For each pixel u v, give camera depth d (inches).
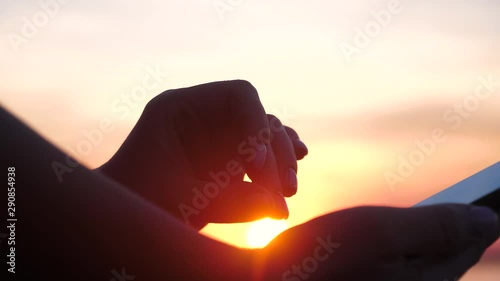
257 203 29.5
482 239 16.0
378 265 15.5
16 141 13.5
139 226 14.5
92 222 13.9
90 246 13.7
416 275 15.6
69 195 13.8
